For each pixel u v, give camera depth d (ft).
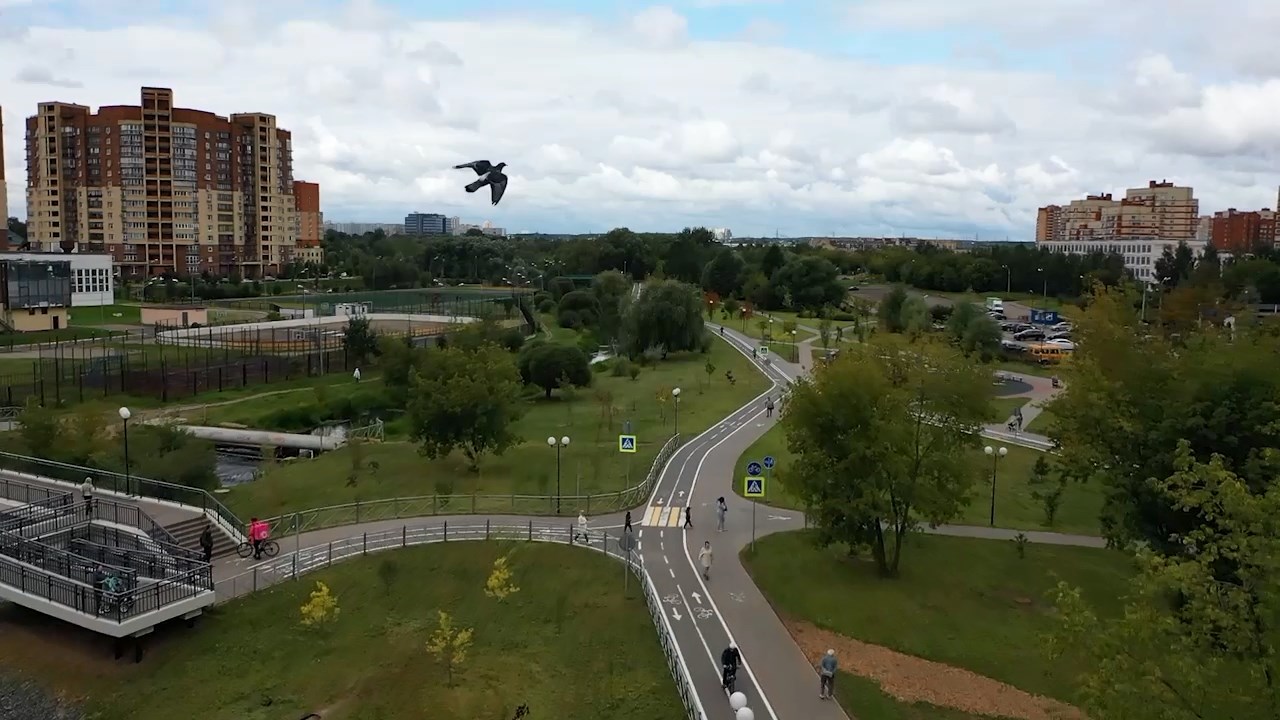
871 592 123.65
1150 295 504.43
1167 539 124.16
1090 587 127.34
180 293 612.29
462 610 124.16
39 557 125.59
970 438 138.10
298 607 125.08
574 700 101.45
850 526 128.67
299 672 110.42
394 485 181.16
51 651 116.06
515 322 506.48
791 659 106.32
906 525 136.46
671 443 212.02
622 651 110.83
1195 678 67.26
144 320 485.15
